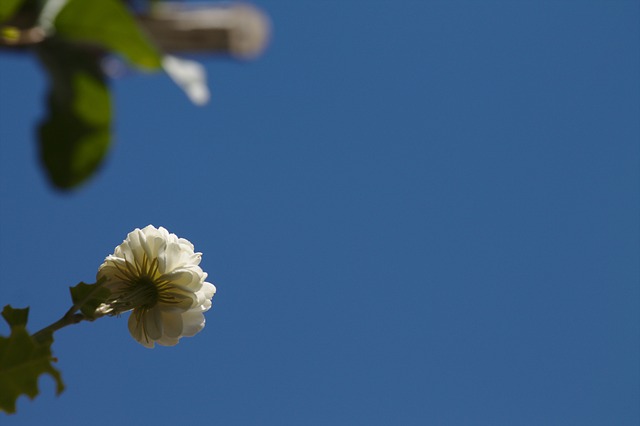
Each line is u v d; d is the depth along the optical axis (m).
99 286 0.66
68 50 0.68
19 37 0.67
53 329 0.65
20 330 0.62
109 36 0.67
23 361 0.62
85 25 0.67
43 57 0.68
